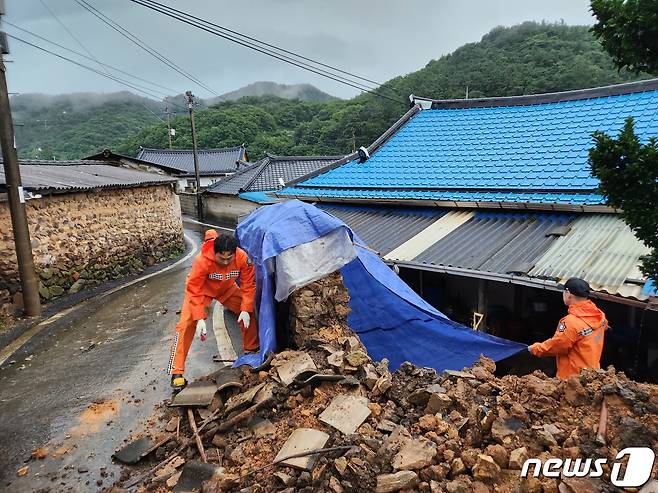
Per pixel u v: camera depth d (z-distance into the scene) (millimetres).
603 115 9828
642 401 3271
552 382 3660
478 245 7699
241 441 3721
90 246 11367
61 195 10484
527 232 7766
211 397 4242
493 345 5777
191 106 29312
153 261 14602
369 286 5902
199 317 4965
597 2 3535
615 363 7297
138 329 7859
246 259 5090
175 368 5066
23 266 8594
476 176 9719
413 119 13609
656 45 3428
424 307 5930
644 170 3256
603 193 3553
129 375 5922
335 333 5039
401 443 3186
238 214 26672
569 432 3170
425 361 6129
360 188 10961
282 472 3162
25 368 6328
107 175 14156
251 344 5555
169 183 16453
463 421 3406
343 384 4086
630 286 5719
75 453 4203
